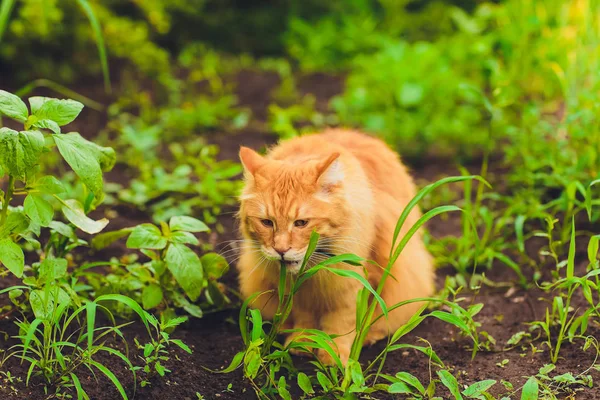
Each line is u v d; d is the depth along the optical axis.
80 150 3.05
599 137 5.02
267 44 11.09
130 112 7.49
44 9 7.11
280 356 3.27
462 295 4.45
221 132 7.30
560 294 3.89
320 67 10.10
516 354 3.68
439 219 5.58
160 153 6.70
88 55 8.11
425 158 6.74
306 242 3.39
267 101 8.47
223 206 5.41
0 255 3.05
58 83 7.75
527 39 7.01
